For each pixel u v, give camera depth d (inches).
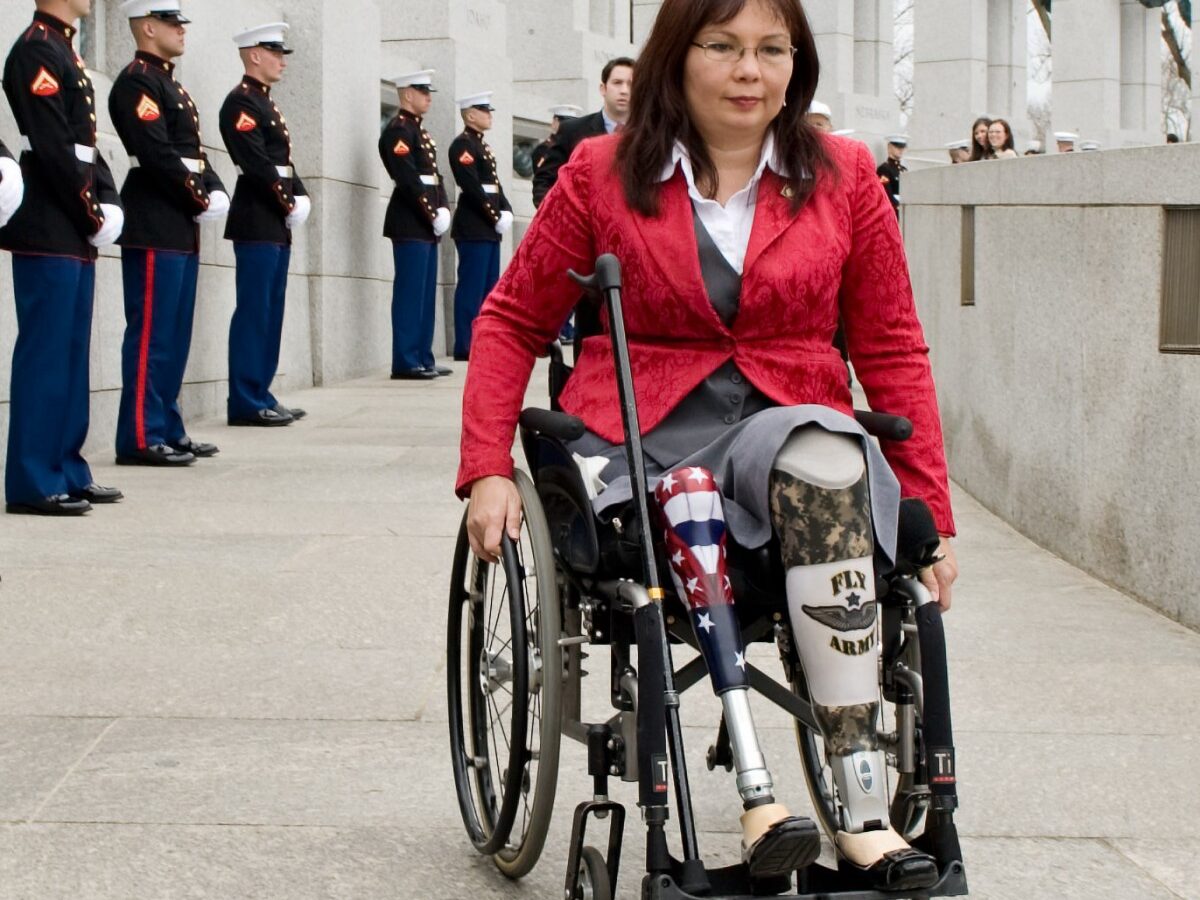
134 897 123.6
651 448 115.5
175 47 321.4
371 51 531.8
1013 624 212.2
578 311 133.8
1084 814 144.2
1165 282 219.1
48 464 271.4
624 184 117.0
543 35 798.5
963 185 326.3
